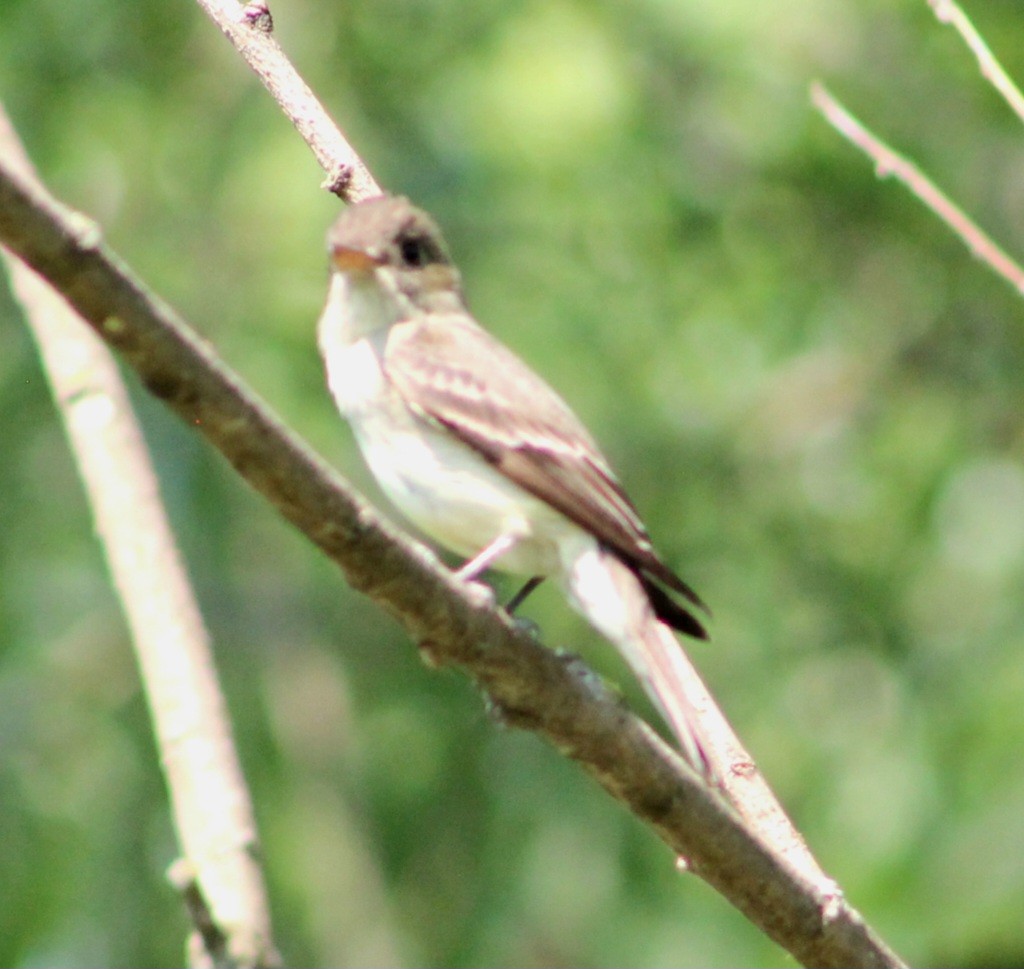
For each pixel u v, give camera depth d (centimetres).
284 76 689
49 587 1426
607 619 655
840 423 1547
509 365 706
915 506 1479
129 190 1513
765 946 1247
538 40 1536
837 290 1557
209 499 1411
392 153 1504
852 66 1509
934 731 1206
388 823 1403
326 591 1459
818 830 1263
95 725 1392
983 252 657
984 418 1519
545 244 1505
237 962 514
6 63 1487
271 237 1491
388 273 714
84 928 1323
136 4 1498
